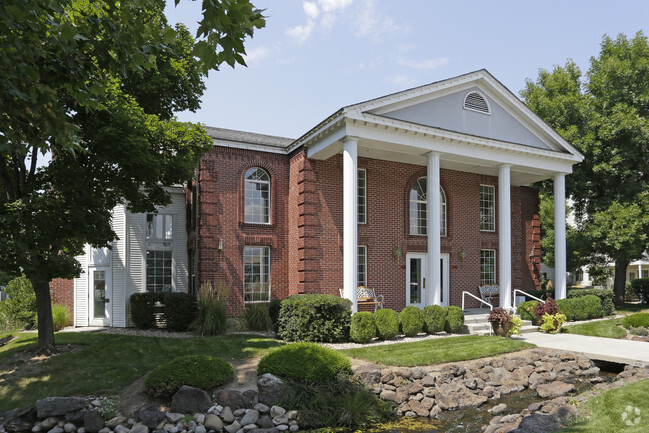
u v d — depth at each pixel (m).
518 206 22.17
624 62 22.80
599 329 16.08
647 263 40.41
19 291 17.39
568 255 25.39
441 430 7.95
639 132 21.70
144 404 8.41
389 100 15.09
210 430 7.84
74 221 9.81
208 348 11.62
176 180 12.28
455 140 16.19
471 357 11.32
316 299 12.79
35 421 8.22
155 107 16.33
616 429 6.35
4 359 11.01
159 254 17.73
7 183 10.73
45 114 5.20
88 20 5.84
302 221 16.36
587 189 23.86
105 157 10.27
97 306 17.17
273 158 17.41
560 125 24.17
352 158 14.30
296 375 9.08
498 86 17.75
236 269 16.27
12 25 4.51
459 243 19.92
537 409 8.36
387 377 9.55
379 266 17.88
